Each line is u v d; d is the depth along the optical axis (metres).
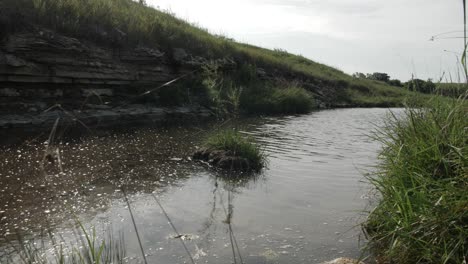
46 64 11.77
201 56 19.67
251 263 3.78
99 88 13.73
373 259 3.82
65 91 12.51
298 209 5.30
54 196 5.59
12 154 7.71
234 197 5.80
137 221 4.79
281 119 16.98
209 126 13.14
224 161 7.61
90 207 5.23
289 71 28.14
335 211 5.21
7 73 10.80
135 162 7.78
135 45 15.55
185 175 6.98
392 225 4.05
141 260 3.79
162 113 14.72
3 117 10.38
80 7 14.44
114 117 12.98
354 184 6.55
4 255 3.83
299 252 4.02
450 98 4.84
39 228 4.52
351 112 22.52
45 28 12.07
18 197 5.49
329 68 39.31
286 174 7.21
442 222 3.40
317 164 8.08
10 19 11.12
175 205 5.40
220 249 4.07
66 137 9.73
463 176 3.66
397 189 4.28
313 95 26.89
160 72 16.45
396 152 4.89
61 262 3.47
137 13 18.89
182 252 3.99
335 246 4.15
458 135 4.20
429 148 4.12
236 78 21.48
